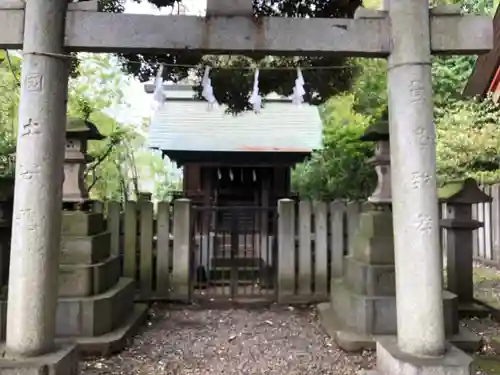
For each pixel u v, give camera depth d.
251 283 7.64
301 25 3.62
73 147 5.24
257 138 9.22
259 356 4.54
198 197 9.50
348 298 5.03
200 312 6.37
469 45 3.62
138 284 6.77
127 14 3.57
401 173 3.56
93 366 4.22
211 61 6.29
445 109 10.62
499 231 8.87
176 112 10.27
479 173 9.32
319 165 11.16
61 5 3.53
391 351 3.54
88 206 5.39
